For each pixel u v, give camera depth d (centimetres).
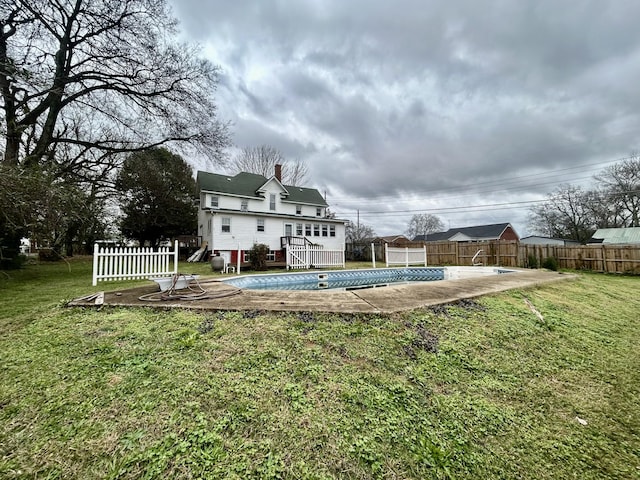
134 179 1964
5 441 154
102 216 1672
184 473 136
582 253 1316
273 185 2016
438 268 1230
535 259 1341
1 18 805
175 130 1198
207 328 296
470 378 236
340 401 192
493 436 177
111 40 955
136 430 161
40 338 276
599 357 306
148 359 235
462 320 347
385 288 521
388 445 160
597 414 210
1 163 580
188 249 2388
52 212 662
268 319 319
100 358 237
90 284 633
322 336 280
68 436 157
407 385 216
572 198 2788
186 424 166
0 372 217
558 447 175
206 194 1758
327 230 2127
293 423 170
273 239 1847
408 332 298
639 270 1142
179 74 1098
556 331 359
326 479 138
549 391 233
